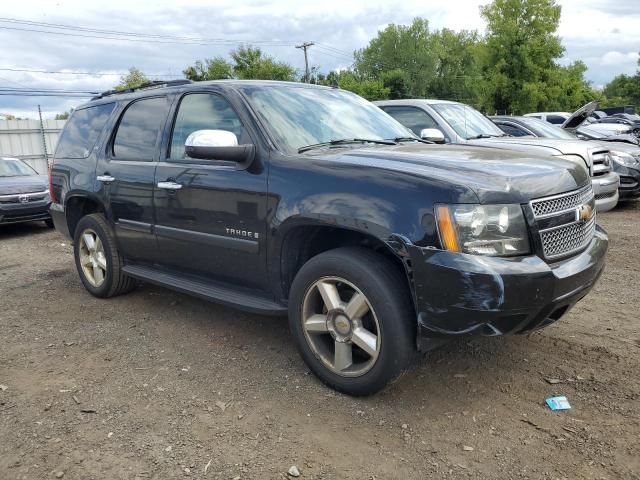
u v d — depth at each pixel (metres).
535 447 2.73
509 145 7.62
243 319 4.57
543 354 3.75
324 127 3.93
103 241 4.95
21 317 4.80
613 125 17.58
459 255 2.71
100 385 3.46
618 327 4.22
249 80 4.18
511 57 33.00
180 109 4.29
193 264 4.11
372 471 2.58
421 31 70.56
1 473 2.61
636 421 2.92
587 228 3.34
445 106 8.29
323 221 3.11
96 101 5.44
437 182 2.82
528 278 2.72
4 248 8.42
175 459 2.69
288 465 2.63
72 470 2.62
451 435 2.85
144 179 4.34
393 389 3.31
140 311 4.85
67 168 5.37
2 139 19.83
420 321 2.86
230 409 3.13
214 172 3.76
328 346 3.38
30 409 3.18
